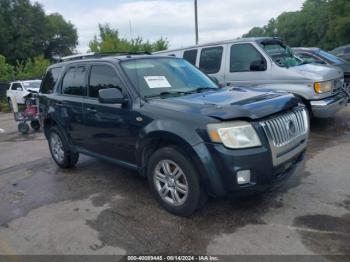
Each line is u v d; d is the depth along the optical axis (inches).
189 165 145.5
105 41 1058.7
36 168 252.5
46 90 247.1
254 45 289.1
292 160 156.2
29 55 2185.0
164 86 181.2
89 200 183.8
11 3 2167.8
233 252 128.0
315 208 155.4
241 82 295.7
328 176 190.9
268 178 139.7
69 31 2600.9
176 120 146.9
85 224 157.2
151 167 163.0
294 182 185.0
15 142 366.6
